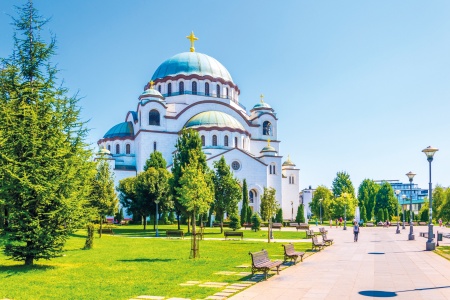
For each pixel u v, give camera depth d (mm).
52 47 23812
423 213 104625
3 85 22781
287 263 24234
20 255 22438
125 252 31188
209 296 15039
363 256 28469
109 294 15328
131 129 103500
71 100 24078
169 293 15500
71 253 30391
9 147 21656
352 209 104062
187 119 99938
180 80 103250
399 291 16203
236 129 95000
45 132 22406
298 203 111625
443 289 16641
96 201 43281
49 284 17359
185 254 29688
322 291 16078
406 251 32250
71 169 22750
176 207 56625
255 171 92625
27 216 21484
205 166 57531
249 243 39906
